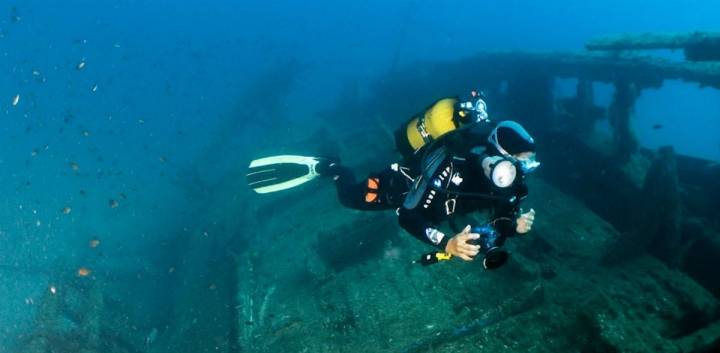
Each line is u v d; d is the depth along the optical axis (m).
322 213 7.99
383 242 6.45
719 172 7.99
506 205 2.44
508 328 4.38
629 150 8.07
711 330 4.29
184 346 6.15
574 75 9.99
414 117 2.87
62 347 5.74
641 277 5.18
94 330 6.17
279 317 5.46
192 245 9.20
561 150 9.50
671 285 4.98
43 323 6.02
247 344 5.20
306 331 5.11
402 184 2.98
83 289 8.05
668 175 5.66
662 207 5.61
